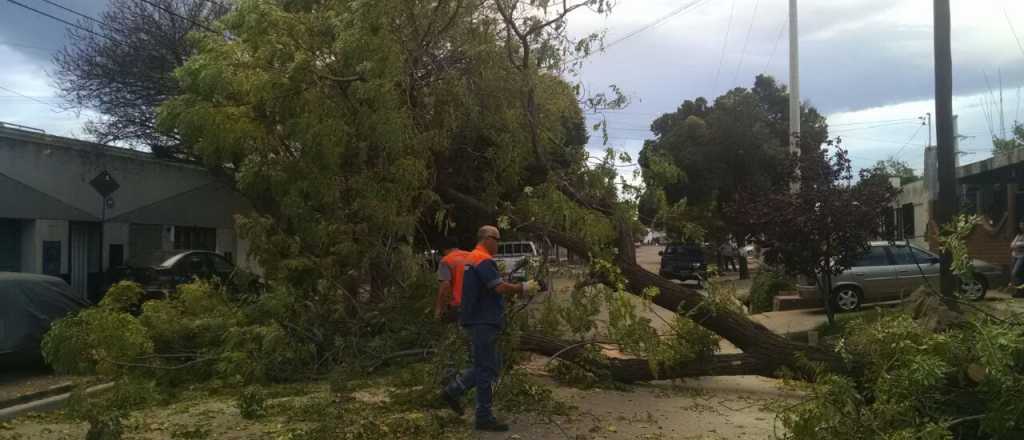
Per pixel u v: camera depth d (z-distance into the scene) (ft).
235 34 28.25
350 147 26.50
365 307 27.94
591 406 23.43
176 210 63.21
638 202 26.84
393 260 27.94
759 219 43.27
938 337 15.57
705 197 101.14
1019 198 55.36
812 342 37.40
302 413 21.95
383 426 19.98
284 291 26.53
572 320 25.77
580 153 27.43
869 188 42.01
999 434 14.52
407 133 25.16
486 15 26.63
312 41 26.13
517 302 23.47
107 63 58.34
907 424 14.74
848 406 14.92
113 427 19.47
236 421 21.36
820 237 41.65
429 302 26.91
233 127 27.35
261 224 27.81
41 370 32.81
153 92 58.80
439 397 22.45
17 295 30.40
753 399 24.91
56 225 51.62
